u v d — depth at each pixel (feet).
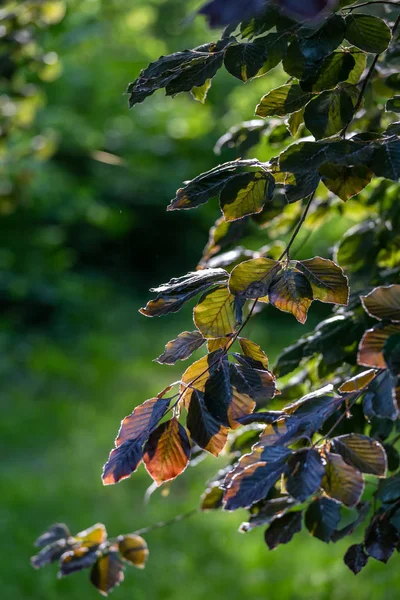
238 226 6.52
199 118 34.45
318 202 7.52
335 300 4.50
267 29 4.65
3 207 19.99
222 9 2.59
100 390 30.73
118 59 34.99
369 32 4.42
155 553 18.04
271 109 4.72
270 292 4.38
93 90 35.22
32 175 19.88
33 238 35.60
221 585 16.70
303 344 6.47
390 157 3.96
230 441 6.67
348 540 17.33
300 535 18.29
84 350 35.60
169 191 41.09
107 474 4.36
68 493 21.02
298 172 4.01
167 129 36.91
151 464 4.54
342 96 4.54
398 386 3.67
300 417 4.40
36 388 30.58
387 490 5.18
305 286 4.35
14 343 34.86
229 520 19.44
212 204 31.99
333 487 4.30
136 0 33.55
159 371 33.45
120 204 42.65
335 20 4.36
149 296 46.62
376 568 15.37
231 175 4.54
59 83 33.83
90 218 37.73
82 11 22.08
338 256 7.09
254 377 4.52
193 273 4.78
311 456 4.17
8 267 35.22
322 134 4.53
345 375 6.44
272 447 4.25
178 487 21.88
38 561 7.00
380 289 3.77
